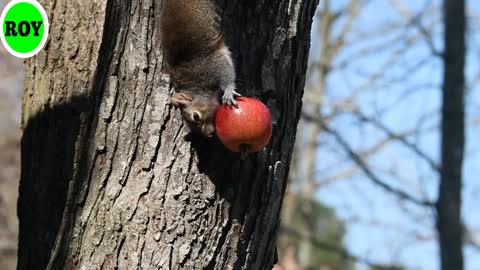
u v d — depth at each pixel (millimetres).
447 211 17047
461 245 16938
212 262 7680
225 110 7391
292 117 8148
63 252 7805
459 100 17484
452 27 17797
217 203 7680
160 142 7695
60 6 8102
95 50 7914
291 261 21750
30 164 8203
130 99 7781
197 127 7629
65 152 7988
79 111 7938
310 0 8266
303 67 8281
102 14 7895
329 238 32781
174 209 7613
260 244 7965
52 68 8109
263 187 7879
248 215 7805
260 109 7363
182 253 7602
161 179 7645
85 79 7973
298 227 33000
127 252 7637
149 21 7898
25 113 8352
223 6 7988
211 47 7887
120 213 7660
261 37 7953
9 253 18391
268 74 7922
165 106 7746
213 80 7762
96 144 7781
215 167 7688
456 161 17234
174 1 7996
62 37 8086
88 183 7789
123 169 7711
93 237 7719
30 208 8141
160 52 7879
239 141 7332
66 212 7848
